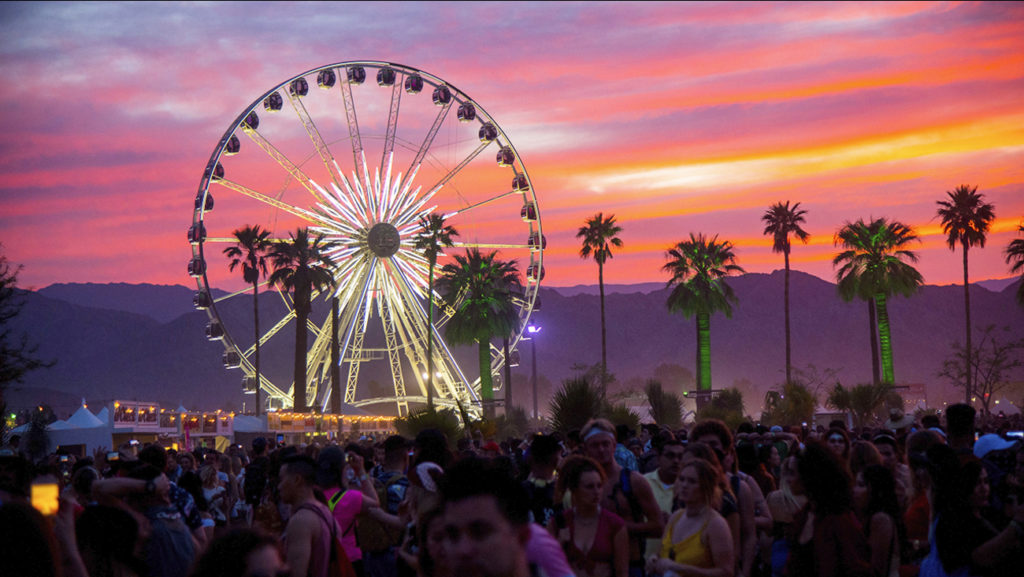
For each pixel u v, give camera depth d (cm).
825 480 734
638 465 1431
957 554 743
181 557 859
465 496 374
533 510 793
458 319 7281
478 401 6750
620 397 7012
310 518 753
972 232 7856
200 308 6222
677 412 4672
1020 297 6638
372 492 1102
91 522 756
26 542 452
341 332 7288
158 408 4631
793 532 766
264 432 5519
